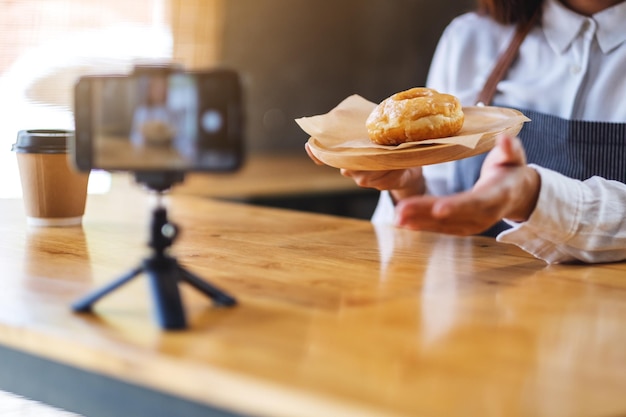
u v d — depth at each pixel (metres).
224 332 0.90
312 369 0.79
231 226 1.62
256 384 0.75
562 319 0.99
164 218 0.96
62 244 1.41
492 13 1.97
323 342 0.87
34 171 1.55
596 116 1.83
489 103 1.94
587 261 1.32
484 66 2.02
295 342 0.87
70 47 3.52
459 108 1.49
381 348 0.86
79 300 0.98
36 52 3.44
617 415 0.71
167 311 0.91
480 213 1.03
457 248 1.41
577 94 1.84
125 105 0.92
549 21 1.89
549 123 1.80
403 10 4.65
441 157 1.36
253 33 4.16
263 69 4.23
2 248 1.37
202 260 1.29
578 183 1.31
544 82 1.88
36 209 1.57
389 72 4.70
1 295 1.06
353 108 1.60
